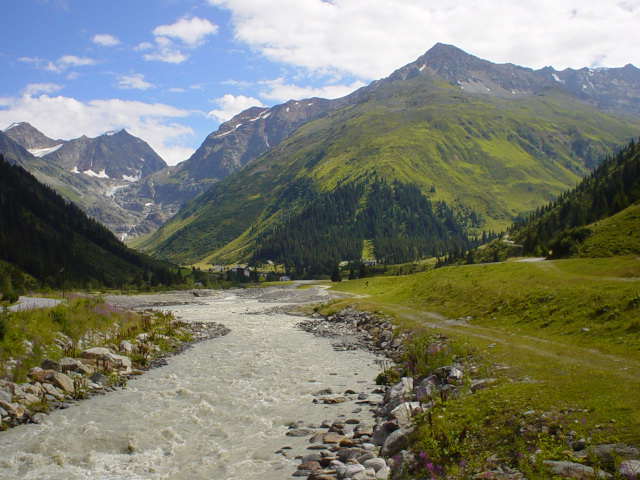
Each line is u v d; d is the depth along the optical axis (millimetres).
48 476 15156
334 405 22812
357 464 14086
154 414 21719
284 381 28219
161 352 38188
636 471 10008
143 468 15695
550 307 34125
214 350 39906
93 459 16484
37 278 136500
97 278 161250
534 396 15758
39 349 29938
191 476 14984
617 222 74500
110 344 36062
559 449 11781
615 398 14281
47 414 21750
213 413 21891
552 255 79125
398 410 17453
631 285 32594
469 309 44344
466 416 15289
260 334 50969
